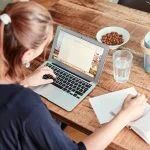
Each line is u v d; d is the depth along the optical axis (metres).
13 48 0.98
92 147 1.16
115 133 1.20
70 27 1.80
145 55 1.43
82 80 1.46
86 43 1.44
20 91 1.04
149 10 2.10
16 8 0.99
